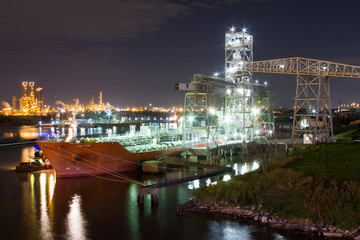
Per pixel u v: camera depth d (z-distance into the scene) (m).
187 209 50.78
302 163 65.94
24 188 65.31
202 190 55.78
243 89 108.19
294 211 46.06
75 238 43.41
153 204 54.62
